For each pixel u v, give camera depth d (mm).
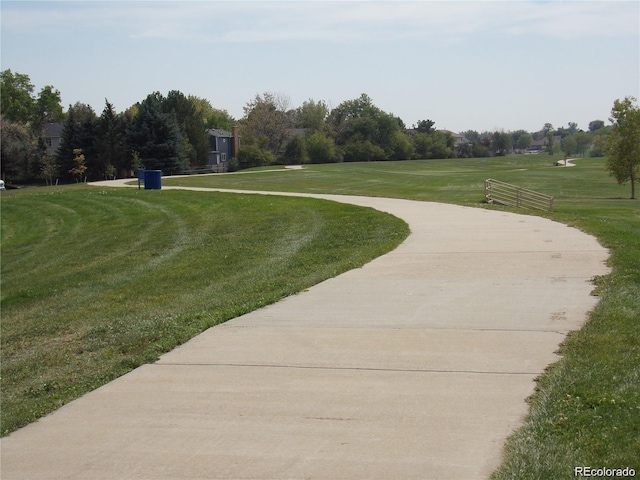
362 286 10789
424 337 7621
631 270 10641
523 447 4680
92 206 33188
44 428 5801
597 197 45625
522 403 5570
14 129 80312
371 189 47000
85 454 5172
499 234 15961
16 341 10891
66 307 13516
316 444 5023
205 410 5848
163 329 9000
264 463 4781
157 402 6129
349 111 135125
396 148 123312
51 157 76688
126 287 14797
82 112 82812
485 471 4457
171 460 4941
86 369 7711
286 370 6766
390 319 8531
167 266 16844
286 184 50688
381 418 5422
